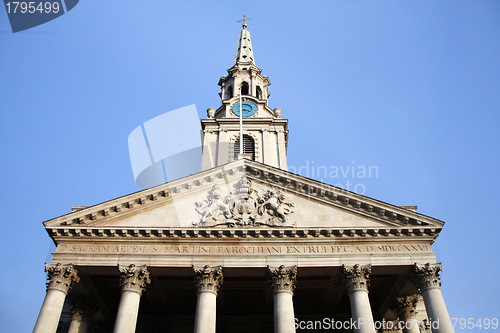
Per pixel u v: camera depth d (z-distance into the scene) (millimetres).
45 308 28688
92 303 34594
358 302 29359
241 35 72125
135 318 29125
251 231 31953
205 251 31609
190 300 38781
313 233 32062
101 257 31141
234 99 59531
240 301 39156
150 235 31984
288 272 30516
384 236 32125
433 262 30938
